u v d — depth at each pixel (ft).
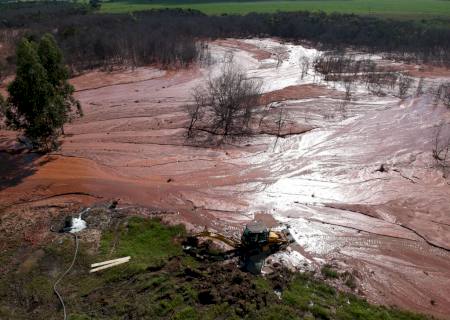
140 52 234.79
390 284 79.82
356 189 111.65
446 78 213.05
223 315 67.97
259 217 99.25
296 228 95.61
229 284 73.92
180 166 120.67
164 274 76.48
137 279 75.00
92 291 72.64
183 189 109.29
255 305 69.82
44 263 79.25
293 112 160.97
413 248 90.22
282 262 83.56
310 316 69.10
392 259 86.74
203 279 74.95
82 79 201.57
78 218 94.02
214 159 125.18
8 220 93.04
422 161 126.00
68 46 227.20
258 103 165.07
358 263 85.20
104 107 165.27
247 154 128.57
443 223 98.17
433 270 84.02
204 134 140.67
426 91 188.75
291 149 132.36
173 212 99.14
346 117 158.10
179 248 84.94
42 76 109.81
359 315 70.03
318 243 90.58
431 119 157.07
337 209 103.24
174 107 164.76
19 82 107.55
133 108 164.14
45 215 95.40
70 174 114.21
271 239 85.15
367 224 97.81
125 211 98.07
